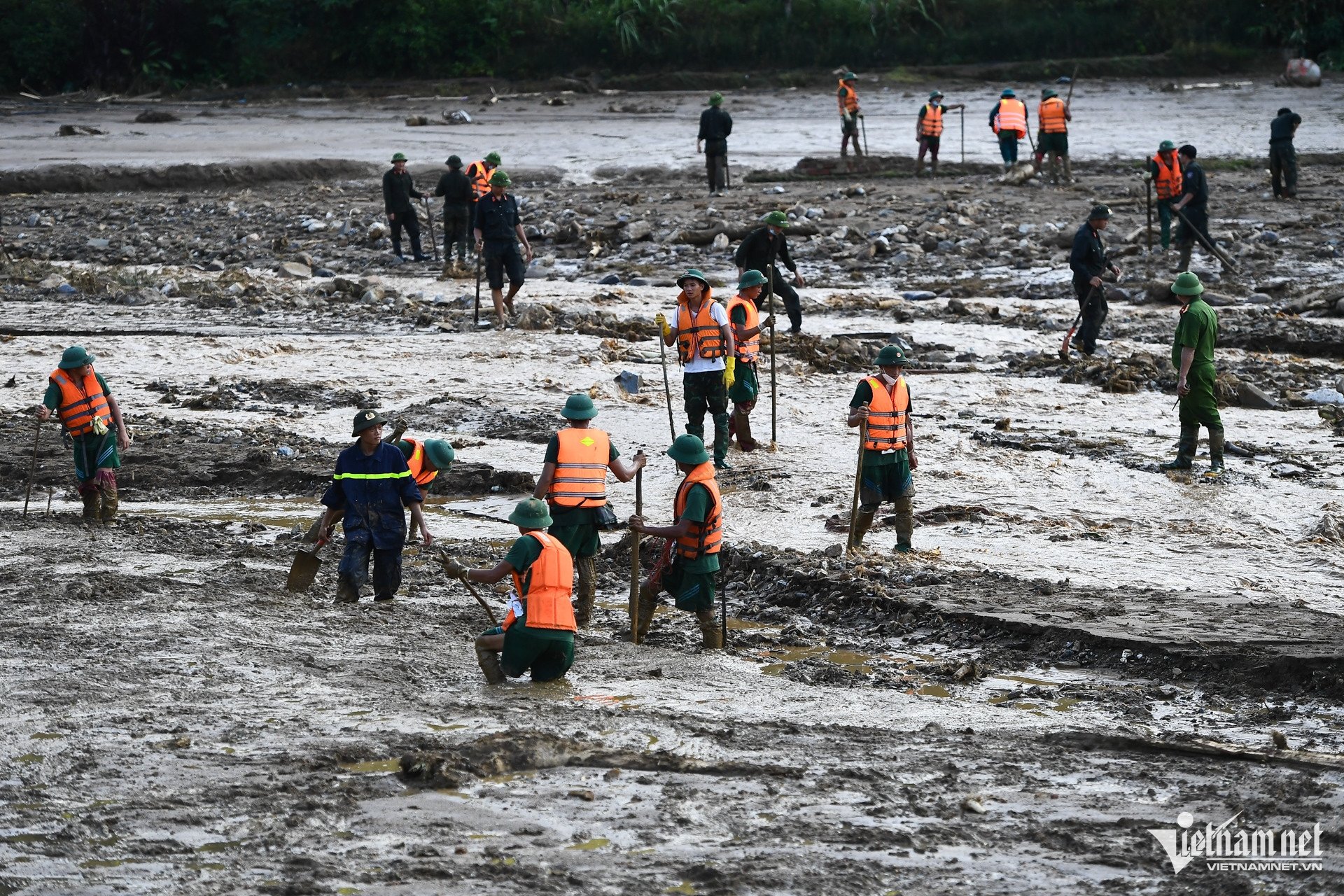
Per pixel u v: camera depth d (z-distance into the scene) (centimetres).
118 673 1537
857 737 1383
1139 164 7219
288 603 1867
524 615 1539
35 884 1004
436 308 4375
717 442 2650
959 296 4556
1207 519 2323
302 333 4019
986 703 1549
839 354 3594
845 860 1045
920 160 6969
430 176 7381
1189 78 11131
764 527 2302
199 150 8169
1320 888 991
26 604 1816
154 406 3198
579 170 7369
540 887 991
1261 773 1273
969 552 2155
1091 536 2236
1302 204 6041
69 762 1255
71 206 6794
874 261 5175
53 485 2630
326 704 1452
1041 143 6688
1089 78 11181
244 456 2748
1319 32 11250
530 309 4022
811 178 6950
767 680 1616
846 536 2242
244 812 1140
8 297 4709
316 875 1016
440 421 3039
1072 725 1444
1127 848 1074
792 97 10556
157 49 11994
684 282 2623
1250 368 3494
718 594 2036
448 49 11888
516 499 2534
